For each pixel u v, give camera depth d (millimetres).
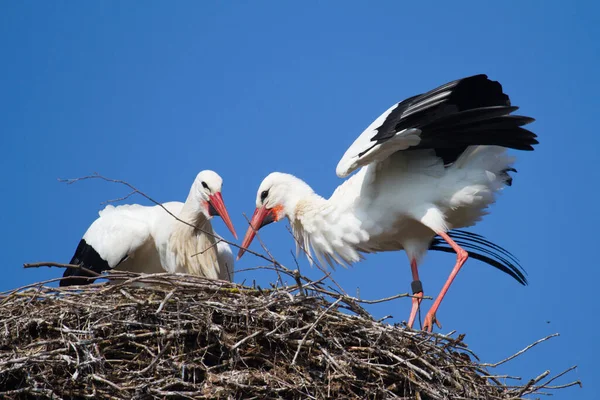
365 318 11547
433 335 11680
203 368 10867
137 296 11531
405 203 14062
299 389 10961
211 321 11047
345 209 14531
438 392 11305
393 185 14148
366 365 11180
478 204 14102
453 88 12930
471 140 13719
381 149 13445
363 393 11195
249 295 11586
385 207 14211
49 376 10562
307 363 11156
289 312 11273
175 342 11055
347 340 11453
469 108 13758
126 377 10672
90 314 11062
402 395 11383
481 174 13969
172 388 10766
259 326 11242
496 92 13469
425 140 13719
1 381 10656
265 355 11164
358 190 14422
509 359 11875
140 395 10492
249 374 10898
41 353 10508
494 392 11938
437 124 13352
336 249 14836
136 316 11141
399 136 13219
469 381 11781
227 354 11109
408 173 14148
